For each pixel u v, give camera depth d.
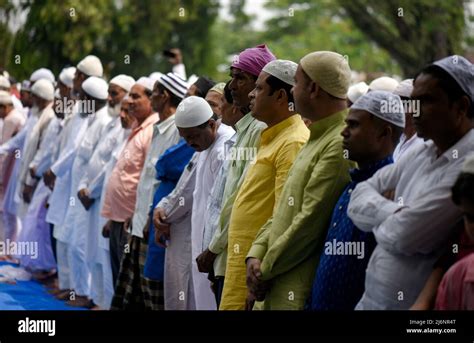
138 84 10.04
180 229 8.41
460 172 4.71
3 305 10.62
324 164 6.02
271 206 6.83
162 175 8.76
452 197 4.70
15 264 13.61
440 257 5.11
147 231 8.87
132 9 32.06
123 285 9.17
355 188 5.57
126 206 9.91
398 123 5.85
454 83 5.17
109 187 10.03
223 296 6.95
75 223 11.29
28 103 15.26
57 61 29.17
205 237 7.68
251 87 7.35
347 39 37.91
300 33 40.97
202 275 7.98
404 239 5.08
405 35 22.66
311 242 6.09
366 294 5.41
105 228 10.19
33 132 13.33
